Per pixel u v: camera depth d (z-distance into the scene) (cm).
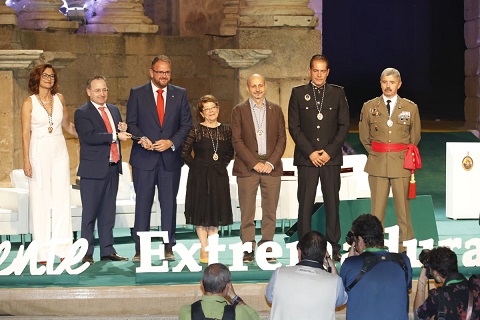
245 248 994
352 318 780
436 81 2503
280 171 1050
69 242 993
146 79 1669
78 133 1045
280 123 1053
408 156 1064
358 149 1647
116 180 1062
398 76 1066
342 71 2533
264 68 1392
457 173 1294
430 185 1511
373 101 1077
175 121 1054
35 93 1034
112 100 1636
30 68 1319
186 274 986
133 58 1656
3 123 1288
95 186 1045
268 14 1394
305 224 1052
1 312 962
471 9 1875
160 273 981
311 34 1402
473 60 1866
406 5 2512
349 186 1234
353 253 830
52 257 980
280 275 757
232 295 779
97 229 1141
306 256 767
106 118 1052
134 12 1666
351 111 2258
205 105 1041
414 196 1071
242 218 1053
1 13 1438
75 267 1034
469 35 1891
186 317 710
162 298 961
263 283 979
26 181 1167
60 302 957
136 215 1054
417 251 1111
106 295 960
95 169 1041
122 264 1049
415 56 2516
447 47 2491
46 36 1540
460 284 776
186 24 1797
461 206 1296
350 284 783
